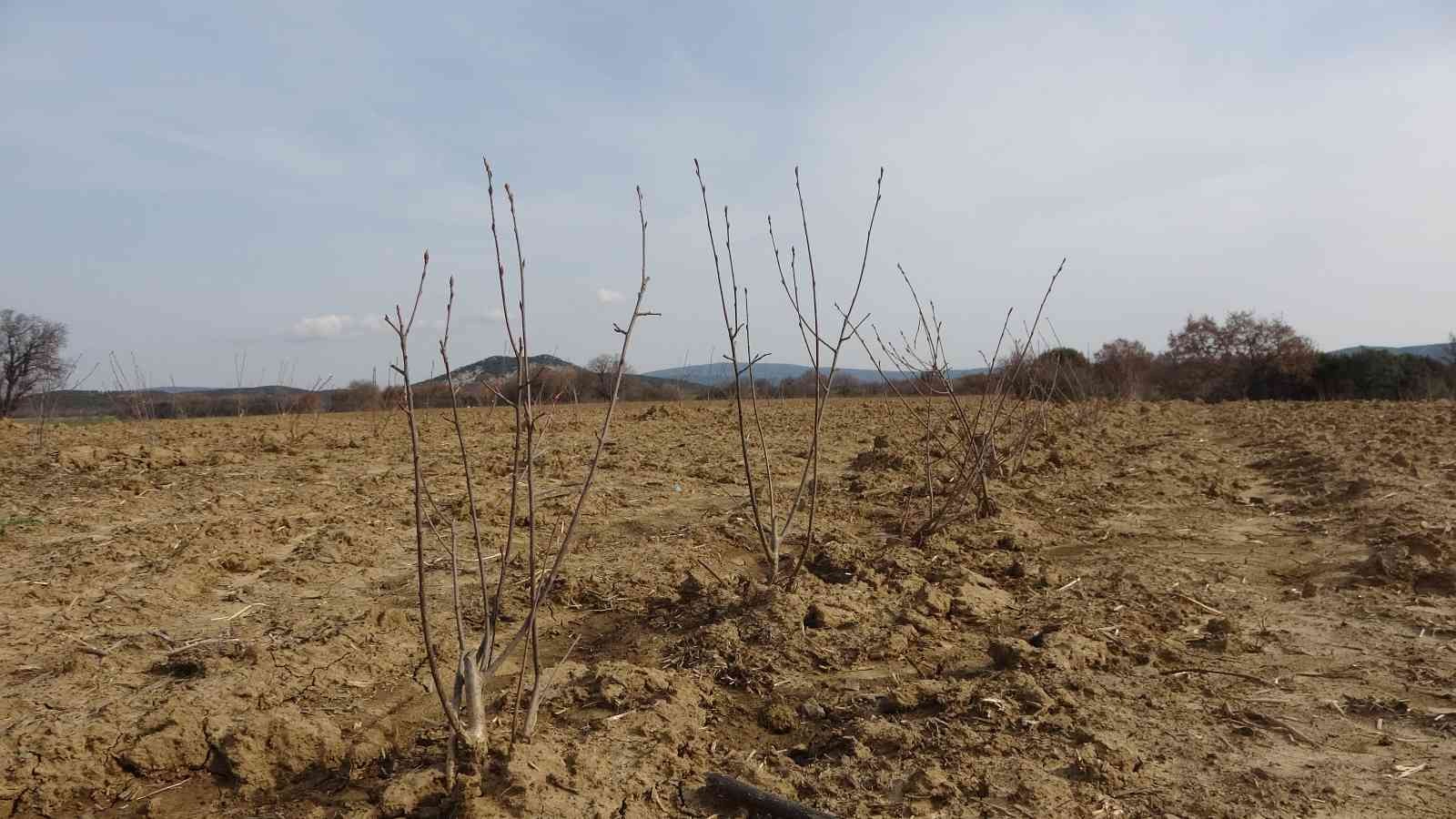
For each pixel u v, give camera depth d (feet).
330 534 22.67
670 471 33.04
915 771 10.61
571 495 27.91
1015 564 19.47
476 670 10.51
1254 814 9.41
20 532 23.45
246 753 11.18
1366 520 22.41
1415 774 10.21
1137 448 38.50
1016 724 11.69
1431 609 15.93
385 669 14.26
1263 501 26.68
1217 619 15.71
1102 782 10.20
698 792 10.24
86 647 15.05
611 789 9.93
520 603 17.85
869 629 15.56
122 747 11.40
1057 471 31.63
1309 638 14.90
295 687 13.34
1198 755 10.83
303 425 54.70
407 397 9.46
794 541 22.31
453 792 9.66
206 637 15.84
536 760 10.11
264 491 29.27
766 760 11.25
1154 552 20.97
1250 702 12.43
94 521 25.05
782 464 34.76
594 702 12.57
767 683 13.73
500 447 41.34
